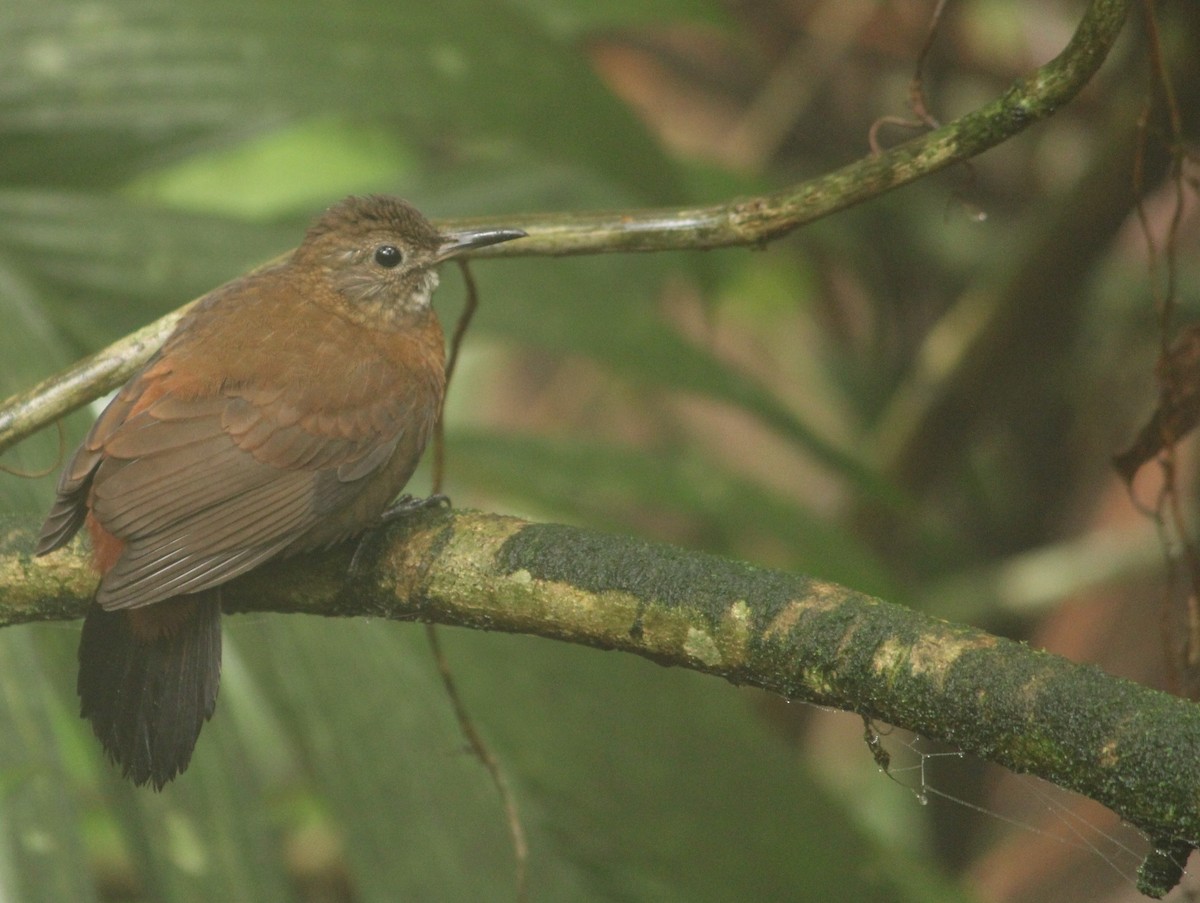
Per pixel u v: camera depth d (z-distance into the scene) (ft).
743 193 43.75
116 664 23.03
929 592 45.01
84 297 29.17
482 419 55.31
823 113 50.80
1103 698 17.48
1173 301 24.40
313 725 24.95
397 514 26.86
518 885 23.75
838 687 19.06
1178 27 39.91
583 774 26.37
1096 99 48.57
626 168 30.96
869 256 50.78
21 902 22.18
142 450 24.36
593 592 20.59
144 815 23.90
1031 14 51.39
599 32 53.78
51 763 23.47
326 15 30.86
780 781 27.66
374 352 26.96
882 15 49.16
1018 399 49.08
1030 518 49.85
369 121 34.40
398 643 26.27
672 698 27.84
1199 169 41.27
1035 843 48.16
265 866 23.94
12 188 30.48
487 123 30.27
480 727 26.04
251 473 24.81
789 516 34.01
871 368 52.65
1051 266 42.42
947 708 18.26
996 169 50.93
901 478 44.60
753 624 19.57
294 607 24.02
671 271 35.63
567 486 33.09
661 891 25.67
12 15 30.48
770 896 26.35
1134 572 43.91
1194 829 16.88
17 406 24.41
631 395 53.11
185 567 23.36
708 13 39.50
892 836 47.96
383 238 27.86
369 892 23.80
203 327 26.43
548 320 31.48
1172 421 24.48
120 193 33.71
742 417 55.36
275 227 30.63
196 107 30.22
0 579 23.62
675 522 40.09
